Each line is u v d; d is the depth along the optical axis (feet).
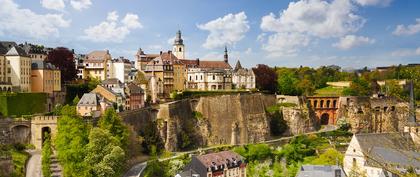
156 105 614.75
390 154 404.16
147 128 570.05
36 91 563.48
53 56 647.15
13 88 525.75
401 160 387.55
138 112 565.12
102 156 401.29
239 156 535.60
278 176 547.08
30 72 561.02
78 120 434.71
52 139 433.89
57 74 594.24
